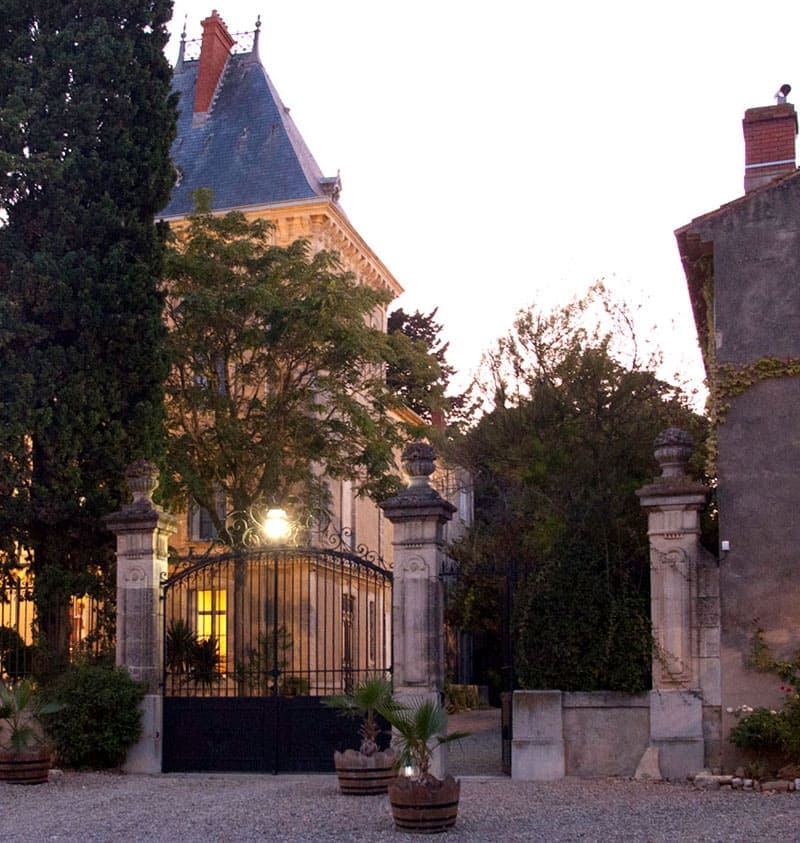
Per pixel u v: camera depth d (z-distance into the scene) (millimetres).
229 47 35625
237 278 24266
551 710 14961
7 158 18250
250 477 24344
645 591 15453
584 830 10906
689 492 14961
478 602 24562
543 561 16078
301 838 10750
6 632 18109
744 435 15203
